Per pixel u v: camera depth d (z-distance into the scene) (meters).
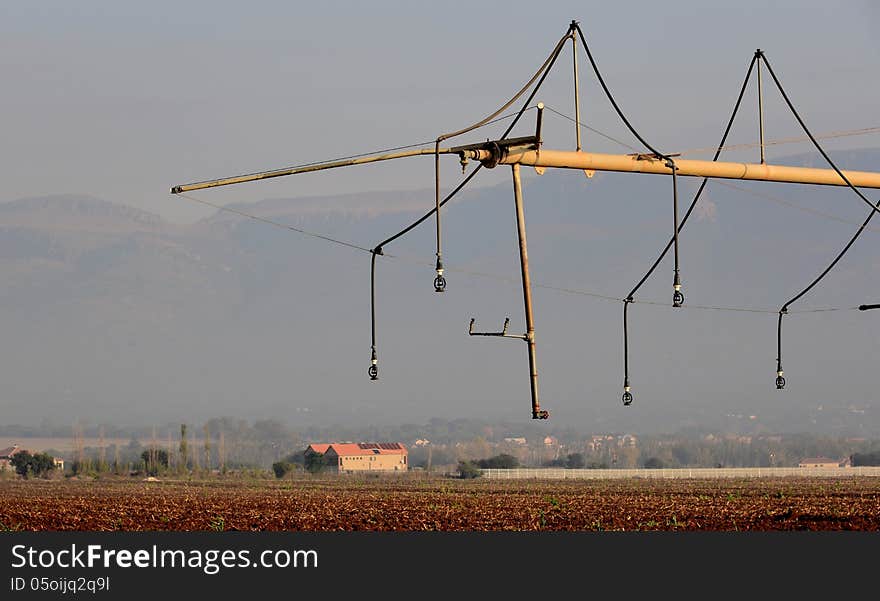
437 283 54.47
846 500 140.75
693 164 58.34
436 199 54.78
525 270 55.31
